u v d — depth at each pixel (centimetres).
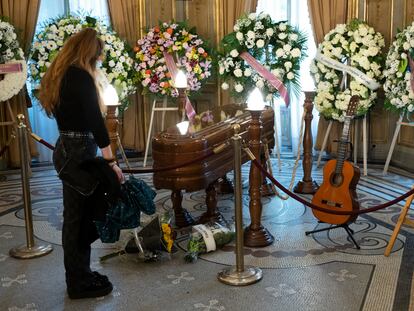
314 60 676
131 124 772
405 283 343
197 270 374
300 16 727
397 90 612
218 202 546
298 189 572
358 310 308
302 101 733
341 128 715
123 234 396
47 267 386
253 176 409
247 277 349
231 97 762
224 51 703
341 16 688
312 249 406
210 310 313
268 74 632
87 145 315
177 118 791
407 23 658
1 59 630
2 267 386
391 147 649
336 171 416
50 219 499
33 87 699
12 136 424
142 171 374
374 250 402
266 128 524
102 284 339
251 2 733
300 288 339
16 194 595
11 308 322
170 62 692
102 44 321
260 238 414
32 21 688
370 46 637
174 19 768
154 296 334
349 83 682
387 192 569
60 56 309
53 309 320
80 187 310
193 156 386
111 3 740
